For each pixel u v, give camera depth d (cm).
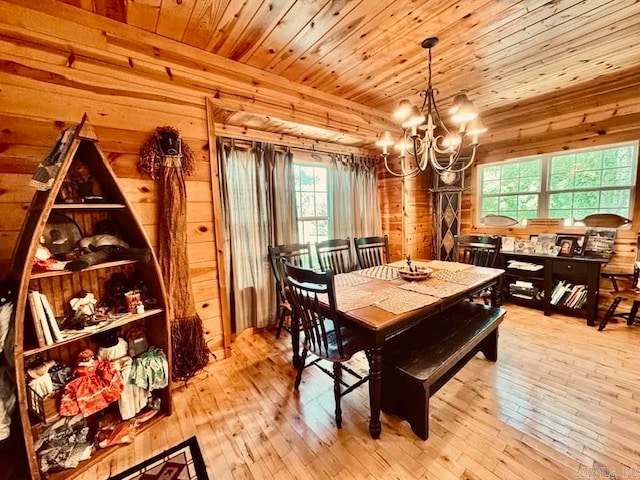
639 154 283
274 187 307
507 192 386
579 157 326
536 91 308
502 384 199
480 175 409
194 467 142
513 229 376
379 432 156
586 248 307
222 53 219
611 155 305
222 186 270
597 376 204
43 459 134
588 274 289
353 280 226
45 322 132
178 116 207
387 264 290
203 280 227
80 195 156
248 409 183
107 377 151
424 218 443
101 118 179
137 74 190
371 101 326
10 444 146
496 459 141
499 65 245
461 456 143
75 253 151
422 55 224
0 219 153
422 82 276
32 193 161
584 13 177
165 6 166
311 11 171
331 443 154
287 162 318
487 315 220
